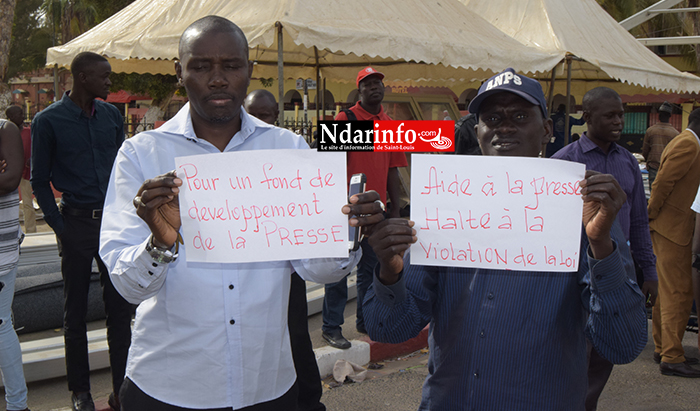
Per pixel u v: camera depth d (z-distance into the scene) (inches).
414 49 194.4
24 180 341.1
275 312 65.6
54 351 152.2
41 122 123.0
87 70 126.6
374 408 136.6
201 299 62.1
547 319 60.8
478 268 64.0
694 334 193.5
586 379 65.3
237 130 68.5
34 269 197.3
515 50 232.5
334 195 60.1
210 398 62.4
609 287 55.8
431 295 65.9
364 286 174.7
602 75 374.9
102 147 130.0
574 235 57.8
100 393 142.1
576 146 128.6
